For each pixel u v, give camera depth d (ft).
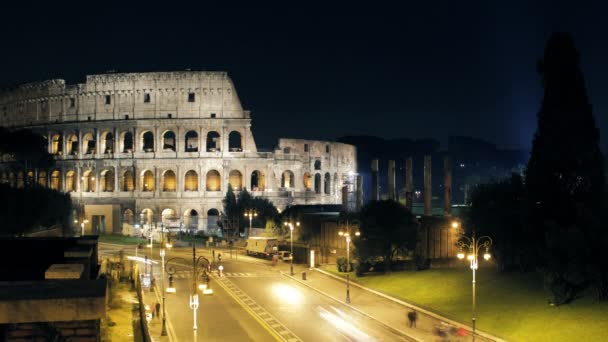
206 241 546.26
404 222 354.13
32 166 639.35
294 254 458.09
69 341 54.75
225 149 650.02
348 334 235.61
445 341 219.00
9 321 48.60
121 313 236.43
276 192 653.71
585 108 284.00
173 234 571.28
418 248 357.00
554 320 225.15
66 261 105.70
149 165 646.33
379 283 333.62
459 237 335.26
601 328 208.23
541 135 290.15
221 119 645.92
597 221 246.27
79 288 51.98
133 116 650.43
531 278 282.97
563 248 236.22
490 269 318.45
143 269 396.78
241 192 601.62
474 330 218.79
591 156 281.13
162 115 648.38
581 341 202.39
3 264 126.31
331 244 438.81
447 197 435.12
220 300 302.45
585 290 245.45
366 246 353.51
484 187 331.36
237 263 431.84
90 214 647.56
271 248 454.81
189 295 314.55
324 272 385.50
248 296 313.32
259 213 582.35
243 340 226.58
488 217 309.01
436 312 264.72
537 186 289.33
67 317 49.55
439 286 302.66
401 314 266.57
